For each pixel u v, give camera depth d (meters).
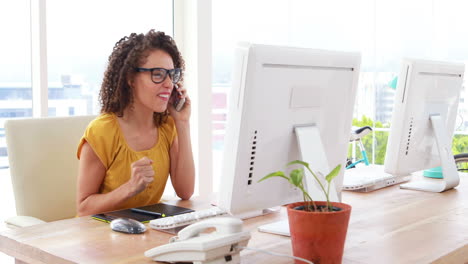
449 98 2.23
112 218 1.62
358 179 2.13
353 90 1.65
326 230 1.15
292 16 4.04
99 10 3.20
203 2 3.68
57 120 2.11
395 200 1.91
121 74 1.88
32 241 1.40
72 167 2.12
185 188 2.08
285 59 1.38
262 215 1.68
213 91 3.88
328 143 1.62
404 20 3.73
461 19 3.54
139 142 1.95
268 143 1.42
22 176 2.00
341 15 3.94
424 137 2.14
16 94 2.87
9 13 2.81
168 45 1.93
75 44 3.08
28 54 2.90
